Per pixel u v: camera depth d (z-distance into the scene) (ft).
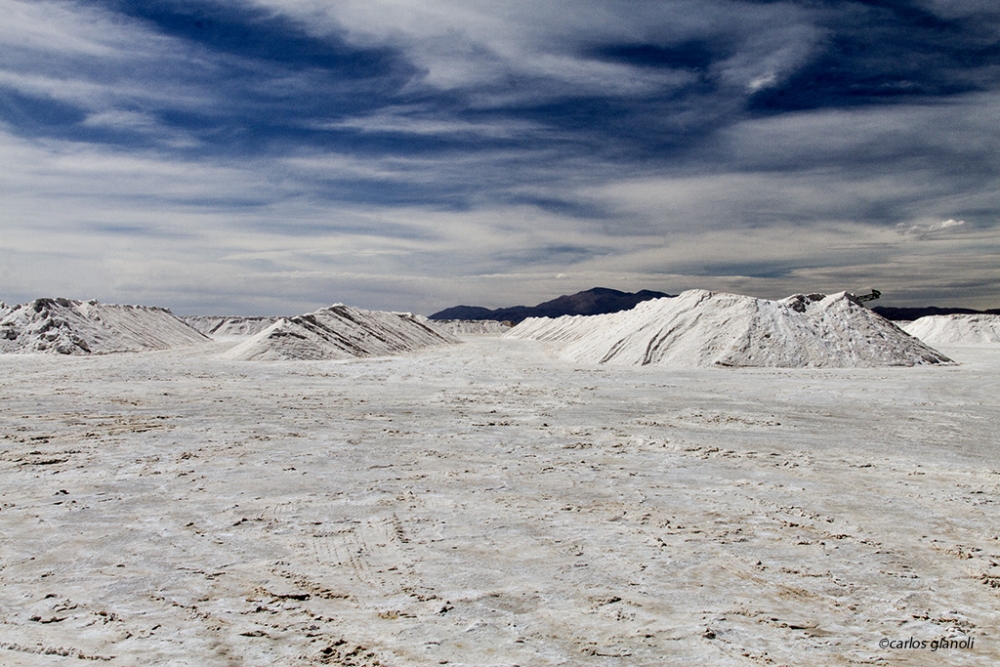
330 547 21.95
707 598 17.97
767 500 28.12
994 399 64.69
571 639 15.48
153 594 17.99
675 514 26.03
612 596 17.99
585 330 226.79
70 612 16.78
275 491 29.09
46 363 105.40
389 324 187.83
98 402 58.18
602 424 48.83
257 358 122.83
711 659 14.53
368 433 44.34
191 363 110.42
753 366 104.53
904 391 71.10
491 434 44.50
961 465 35.27
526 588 18.57
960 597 18.10
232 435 42.91
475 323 430.61
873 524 24.80
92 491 28.84
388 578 19.29
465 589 18.48
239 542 22.39
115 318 170.30
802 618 16.72
